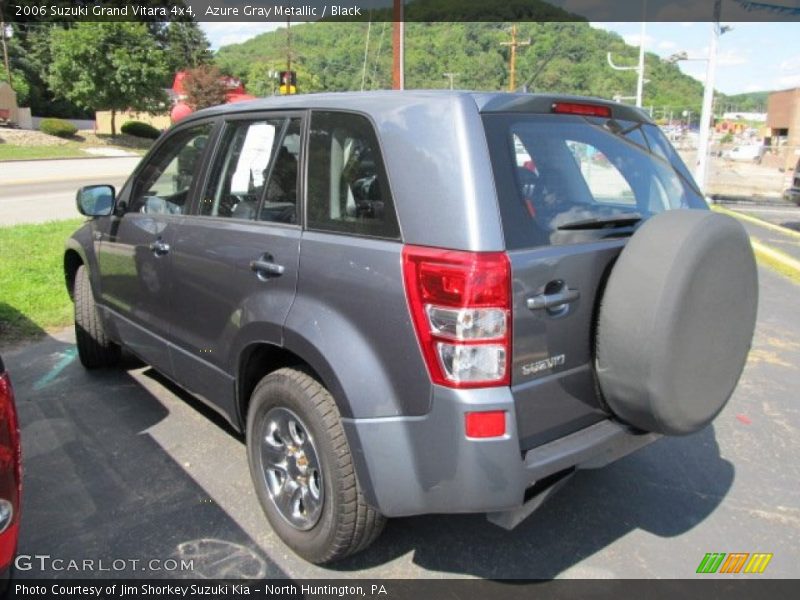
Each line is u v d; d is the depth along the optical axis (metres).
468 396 2.35
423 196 2.47
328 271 2.71
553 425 2.62
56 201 17.70
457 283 2.33
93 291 4.86
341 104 2.90
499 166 2.48
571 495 3.64
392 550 3.11
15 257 8.80
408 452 2.51
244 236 3.17
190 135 3.93
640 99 26.02
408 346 2.45
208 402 3.63
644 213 3.16
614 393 2.64
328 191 2.85
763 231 13.82
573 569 3.00
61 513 3.33
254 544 3.12
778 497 3.65
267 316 2.92
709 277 2.59
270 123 3.28
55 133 43.03
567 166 2.84
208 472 3.73
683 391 2.63
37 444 4.03
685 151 37.44
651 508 3.52
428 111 2.55
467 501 2.43
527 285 2.42
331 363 2.61
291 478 3.01
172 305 3.78
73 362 5.41
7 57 52.06
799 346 6.32
